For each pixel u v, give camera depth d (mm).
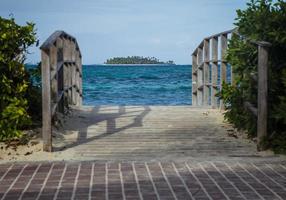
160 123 9219
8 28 7766
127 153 7320
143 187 5508
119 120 9477
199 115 10031
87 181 5762
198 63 13000
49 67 7160
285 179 5855
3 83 7539
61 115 9320
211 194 5246
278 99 7688
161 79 50719
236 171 6234
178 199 5070
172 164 6586
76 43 11945
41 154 7168
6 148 7359
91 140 7992
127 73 74312
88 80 49188
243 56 8484
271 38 7883
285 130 7633
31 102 8516
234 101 8812
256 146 7621
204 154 7273
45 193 5301
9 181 5793
